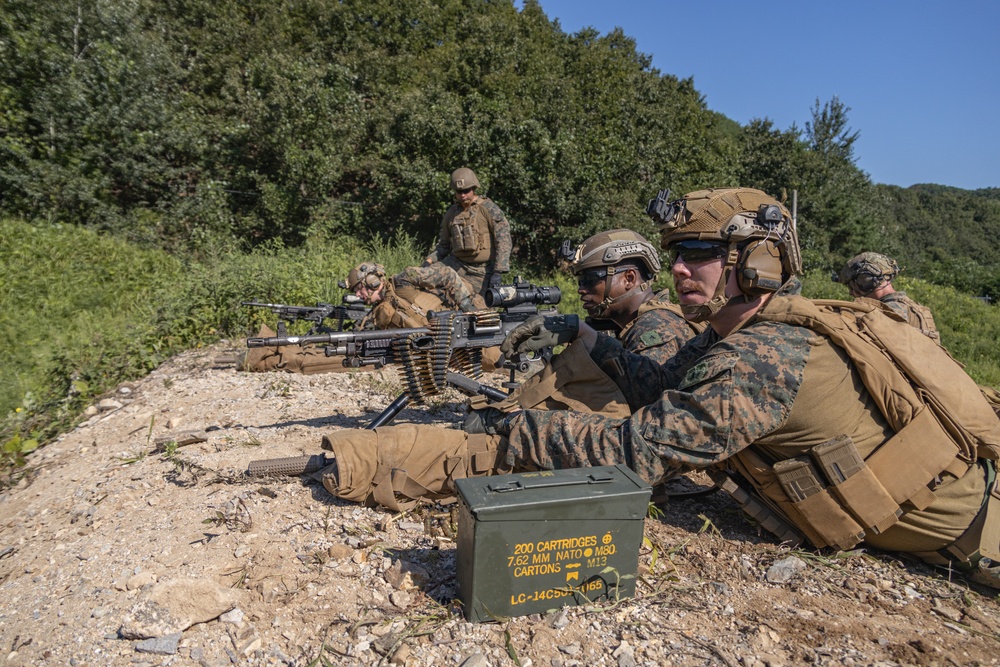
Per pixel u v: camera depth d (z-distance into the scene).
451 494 3.20
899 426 2.66
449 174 17.72
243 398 5.36
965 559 2.72
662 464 2.68
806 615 2.53
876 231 34.12
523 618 2.43
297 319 6.28
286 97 17.19
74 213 14.52
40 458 4.60
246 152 17.64
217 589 2.56
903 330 2.80
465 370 3.80
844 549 2.81
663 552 2.98
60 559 3.07
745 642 2.34
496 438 3.16
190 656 2.36
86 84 14.96
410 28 25.31
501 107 18.31
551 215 18.59
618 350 3.26
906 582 2.78
